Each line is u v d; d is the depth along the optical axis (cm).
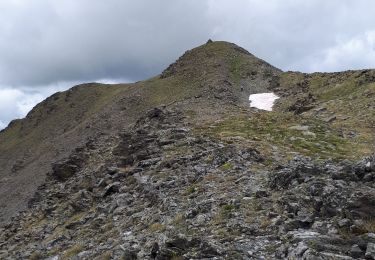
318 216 1769
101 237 2625
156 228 2267
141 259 1786
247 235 1775
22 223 4794
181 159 3628
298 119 5600
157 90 16912
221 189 2581
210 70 16438
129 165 4403
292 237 1606
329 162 3078
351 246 1461
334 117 7331
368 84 9444
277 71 16725
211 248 1570
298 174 2250
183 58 19338
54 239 3148
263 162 3272
